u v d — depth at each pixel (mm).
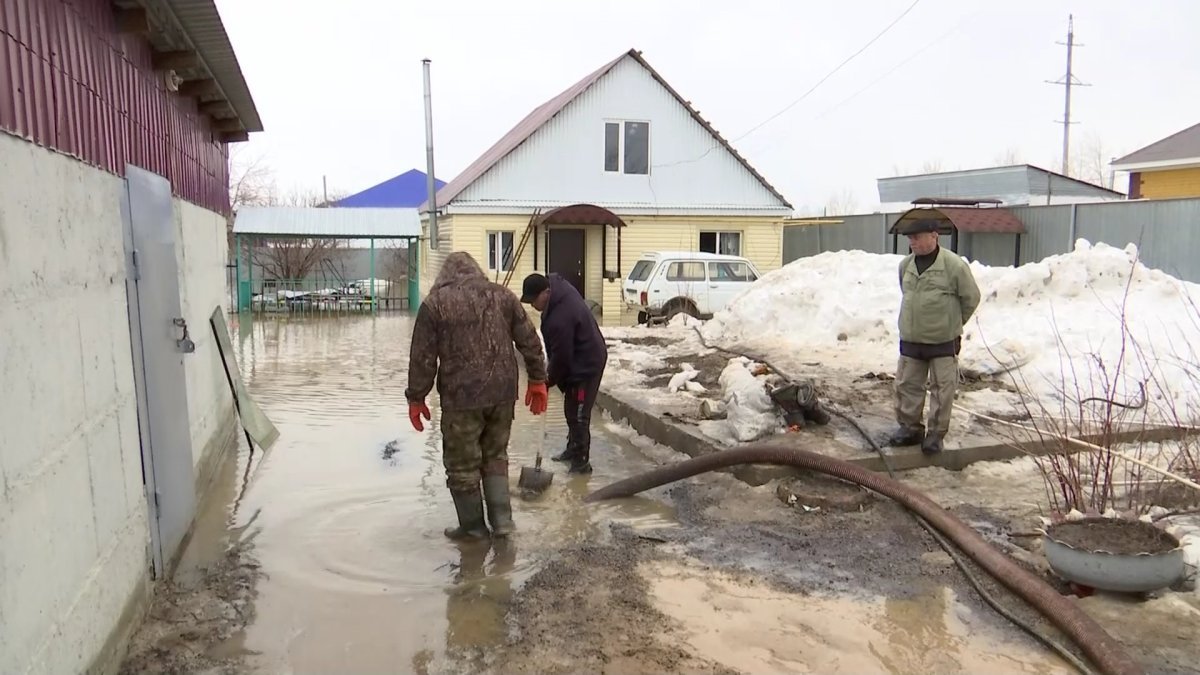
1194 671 3443
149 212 4801
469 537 5160
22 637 2650
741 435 6609
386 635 3941
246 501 6000
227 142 9672
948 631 3939
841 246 22641
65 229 3336
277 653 3773
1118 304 9172
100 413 3631
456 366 5020
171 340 5098
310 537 5266
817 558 4793
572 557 4859
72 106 3533
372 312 24047
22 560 2676
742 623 4020
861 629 3955
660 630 3949
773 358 10188
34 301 2939
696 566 4711
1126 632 3766
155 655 3746
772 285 12773
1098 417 6355
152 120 5355
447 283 5133
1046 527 4605
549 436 7988
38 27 3141
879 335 10836
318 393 10500
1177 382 7621
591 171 23219
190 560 4898
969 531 4824
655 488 6203
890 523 5293
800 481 5836
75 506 3215
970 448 6297
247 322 21250
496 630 3980
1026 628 3898
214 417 7285
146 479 4355
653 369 10328
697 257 17422
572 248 23047
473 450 5117
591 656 3719
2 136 2723
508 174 22688
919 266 6105
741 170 24203
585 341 6598
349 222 24688
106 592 3521
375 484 6379
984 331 9258
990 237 18484
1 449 2572
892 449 6258
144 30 4367
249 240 24656
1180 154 22922
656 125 23562
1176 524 4844
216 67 6387
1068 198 25188
